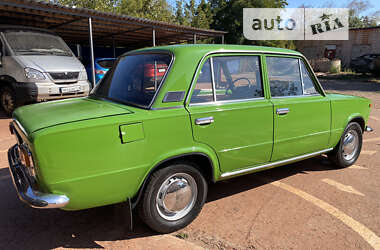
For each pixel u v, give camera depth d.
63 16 10.65
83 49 20.34
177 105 2.80
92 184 2.40
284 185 4.12
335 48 28.92
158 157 2.66
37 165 2.22
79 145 2.31
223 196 3.78
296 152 3.84
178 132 2.74
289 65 3.78
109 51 21.84
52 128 2.24
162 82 2.77
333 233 2.97
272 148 3.53
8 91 7.64
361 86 16.75
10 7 9.30
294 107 3.66
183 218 2.97
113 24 12.57
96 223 3.14
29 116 2.71
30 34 8.29
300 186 4.09
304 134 3.85
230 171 3.26
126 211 2.64
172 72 2.80
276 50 3.64
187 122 2.79
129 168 2.53
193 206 3.03
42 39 8.42
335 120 4.24
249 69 3.38
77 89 7.86
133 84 3.09
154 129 2.61
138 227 3.05
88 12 10.24
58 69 7.54
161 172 2.71
